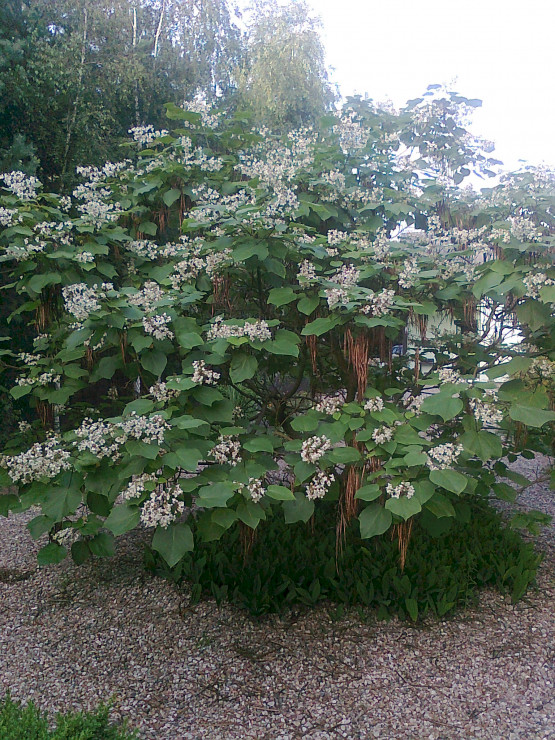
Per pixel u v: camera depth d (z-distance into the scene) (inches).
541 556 169.5
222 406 127.5
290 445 129.8
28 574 179.2
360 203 169.6
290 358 170.1
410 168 178.1
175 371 155.7
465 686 123.8
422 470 126.0
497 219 158.6
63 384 155.6
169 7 473.7
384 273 151.9
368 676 127.0
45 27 350.0
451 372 134.6
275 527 178.9
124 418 118.3
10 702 82.0
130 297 134.0
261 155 187.0
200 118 179.8
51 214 157.3
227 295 154.3
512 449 167.2
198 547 167.0
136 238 174.2
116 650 137.0
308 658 133.1
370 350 148.7
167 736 108.3
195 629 144.3
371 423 130.3
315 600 149.9
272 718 113.9
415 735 109.6
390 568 154.3
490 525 185.9
